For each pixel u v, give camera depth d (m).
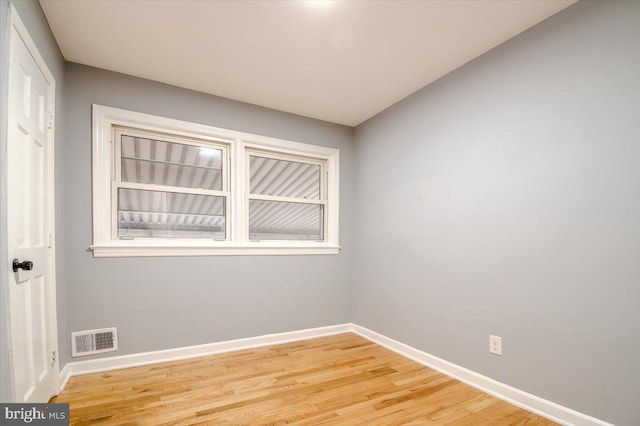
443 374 2.27
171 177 2.64
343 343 2.96
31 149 1.52
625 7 1.47
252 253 2.83
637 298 1.40
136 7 1.69
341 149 3.42
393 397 1.91
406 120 2.77
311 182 3.35
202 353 2.58
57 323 1.93
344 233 3.39
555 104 1.72
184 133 2.63
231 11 1.73
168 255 2.49
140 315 2.38
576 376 1.60
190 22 1.82
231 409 1.75
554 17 1.74
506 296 1.92
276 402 1.84
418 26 1.85
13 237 1.27
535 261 1.78
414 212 2.65
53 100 1.86
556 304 1.69
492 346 1.99
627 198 1.44
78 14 1.74
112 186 2.40
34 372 1.52
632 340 1.41
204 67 2.31
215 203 2.82
